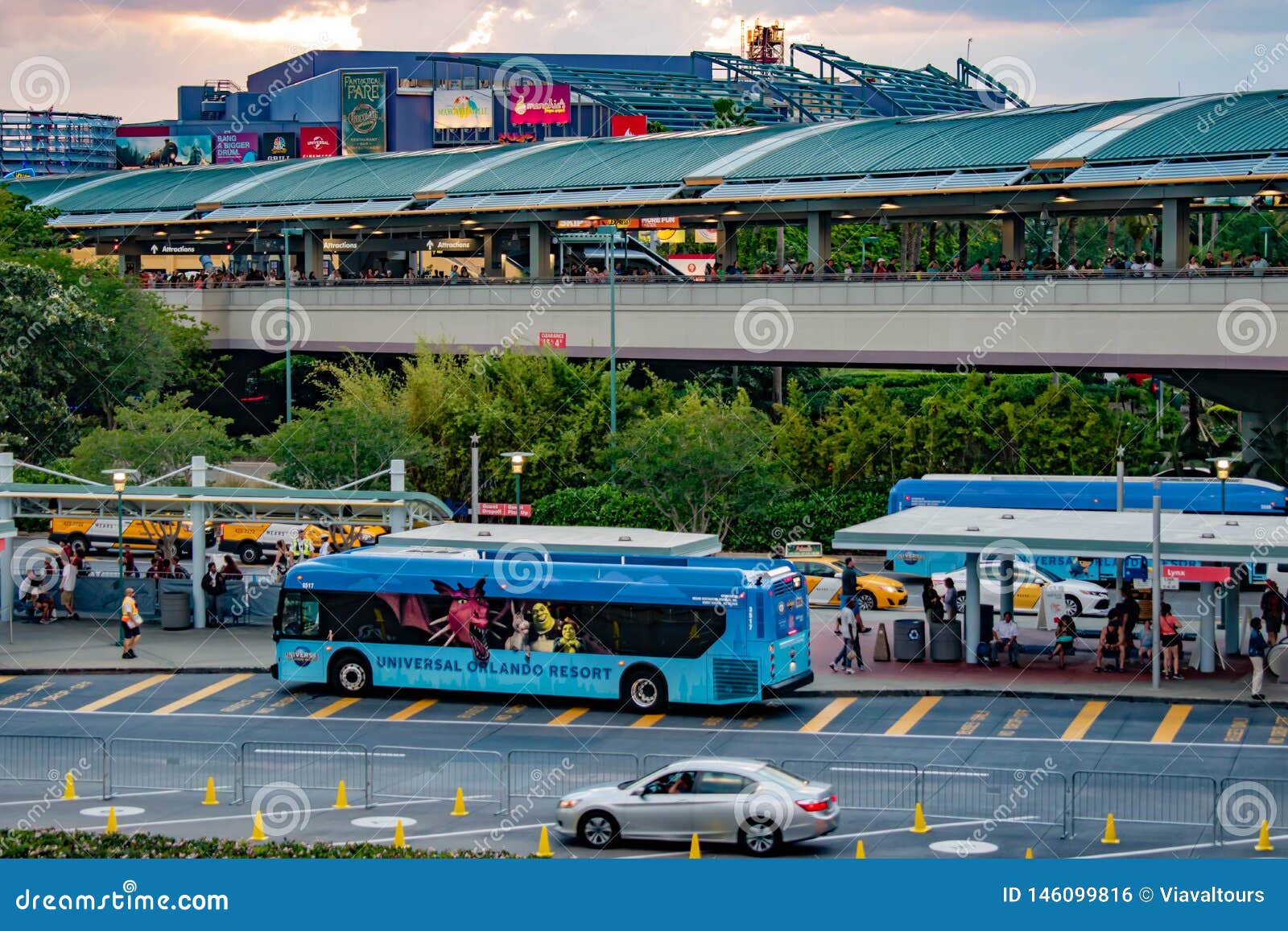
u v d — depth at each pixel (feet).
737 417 194.70
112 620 161.79
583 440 216.33
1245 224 382.83
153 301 270.05
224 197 317.63
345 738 117.50
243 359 331.36
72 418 229.66
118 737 118.01
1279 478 203.92
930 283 207.72
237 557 204.44
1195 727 116.88
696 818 86.94
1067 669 135.74
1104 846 87.56
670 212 248.73
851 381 334.65
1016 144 218.59
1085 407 203.92
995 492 182.39
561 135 624.18
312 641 132.87
